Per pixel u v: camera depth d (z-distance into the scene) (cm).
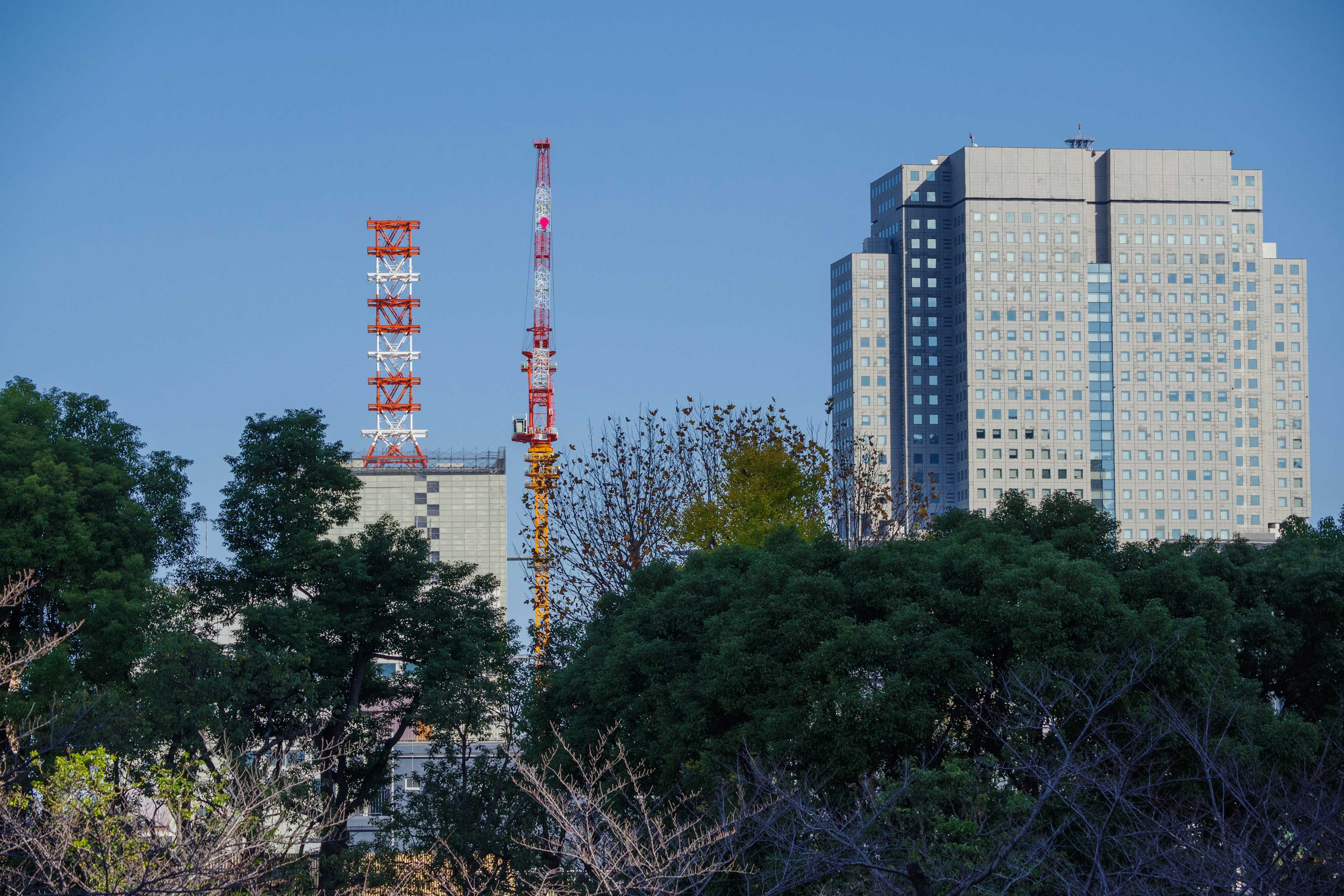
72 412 5519
